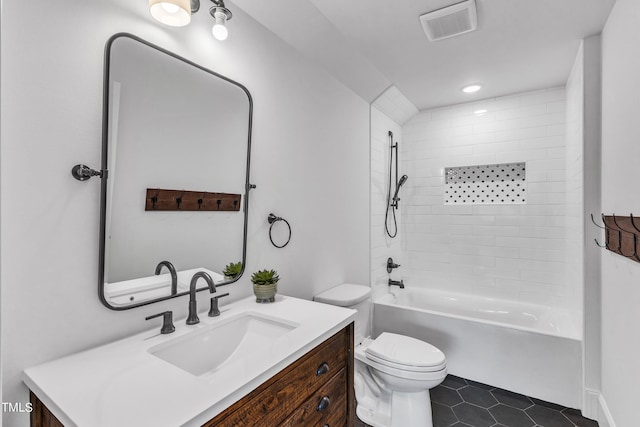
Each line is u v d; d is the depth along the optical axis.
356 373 2.03
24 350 0.85
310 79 2.05
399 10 1.76
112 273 1.03
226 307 1.40
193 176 1.30
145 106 1.13
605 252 1.80
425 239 3.46
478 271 3.19
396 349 1.85
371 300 2.82
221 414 0.75
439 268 3.38
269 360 0.91
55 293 0.91
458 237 3.29
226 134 1.44
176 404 0.70
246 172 1.54
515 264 3.02
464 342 2.38
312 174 2.06
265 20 1.67
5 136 0.82
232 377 0.82
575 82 2.31
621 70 1.54
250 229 1.59
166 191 1.20
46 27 0.89
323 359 1.15
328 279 2.22
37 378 0.81
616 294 1.60
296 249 1.91
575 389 2.01
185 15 1.12
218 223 1.40
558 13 1.75
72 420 0.65
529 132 2.94
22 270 0.85
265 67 1.69
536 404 2.07
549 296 2.86
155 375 0.83
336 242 2.33
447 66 2.42
